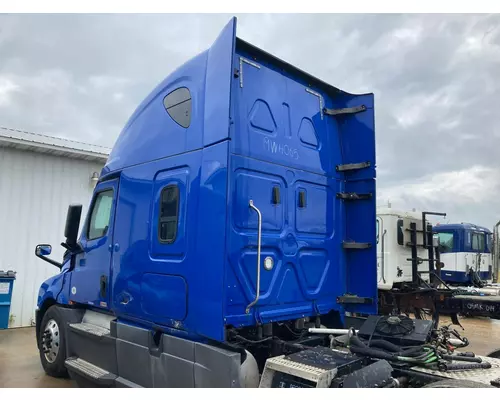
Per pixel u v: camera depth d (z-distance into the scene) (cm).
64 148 934
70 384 533
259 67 384
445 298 904
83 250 501
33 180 937
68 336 509
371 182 441
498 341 913
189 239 345
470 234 1461
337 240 440
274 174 380
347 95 460
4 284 870
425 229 944
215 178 329
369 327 369
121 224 435
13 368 605
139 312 392
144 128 428
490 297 880
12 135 876
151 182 401
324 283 419
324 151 441
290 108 410
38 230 936
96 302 463
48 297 572
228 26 341
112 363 424
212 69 352
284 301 373
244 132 359
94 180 1020
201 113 358
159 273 371
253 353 364
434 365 314
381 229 966
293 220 393
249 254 345
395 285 979
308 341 384
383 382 287
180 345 343
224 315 311
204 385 321
